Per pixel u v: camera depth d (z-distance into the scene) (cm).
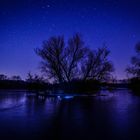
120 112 1888
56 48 5472
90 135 960
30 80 8475
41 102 3102
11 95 5125
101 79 5791
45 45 5522
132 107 2355
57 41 5491
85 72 5681
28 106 2470
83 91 5741
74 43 5553
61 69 5553
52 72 5525
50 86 6744
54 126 1192
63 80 5622
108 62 5706
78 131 1055
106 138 902
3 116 1622
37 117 1562
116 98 4131
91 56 5656
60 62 5509
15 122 1334
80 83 5712
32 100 3506
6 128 1134
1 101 3272
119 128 1129
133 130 1072
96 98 4166
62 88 5700
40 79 7550
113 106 2481
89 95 5291
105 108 2227
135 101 3306
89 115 1680
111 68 5703
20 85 12300
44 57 5497
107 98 4141
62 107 2348
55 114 1741
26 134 982
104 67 5669
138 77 7000
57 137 920
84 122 1335
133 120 1409
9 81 12338
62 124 1255
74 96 4884
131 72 6425
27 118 1511
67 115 1666
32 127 1161
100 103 2925
